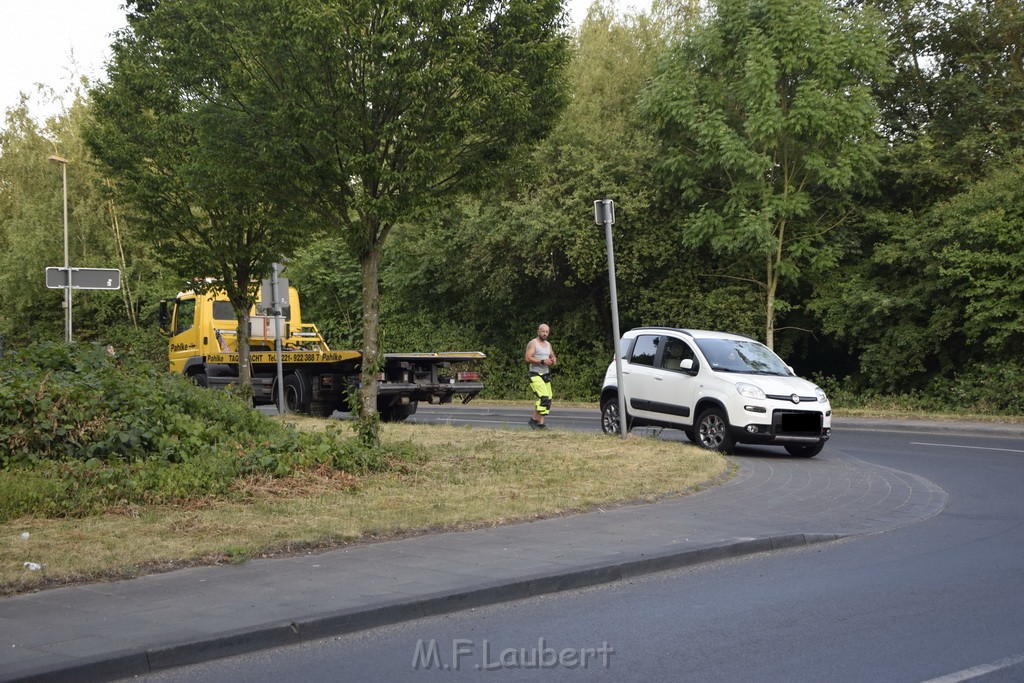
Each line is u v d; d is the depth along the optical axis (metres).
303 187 14.52
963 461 16.38
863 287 29.20
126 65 19.42
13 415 11.48
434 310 38.62
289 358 22.48
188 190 19.19
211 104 14.81
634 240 31.12
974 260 25.95
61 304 45.81
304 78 13.66
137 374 14.27
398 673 5.67
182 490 10.45
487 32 14.47
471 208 33.31
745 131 27.95
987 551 9.08
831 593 7.50
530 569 7.79
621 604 7.21
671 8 35.88
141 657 5.66
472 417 26.86
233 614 6.48
